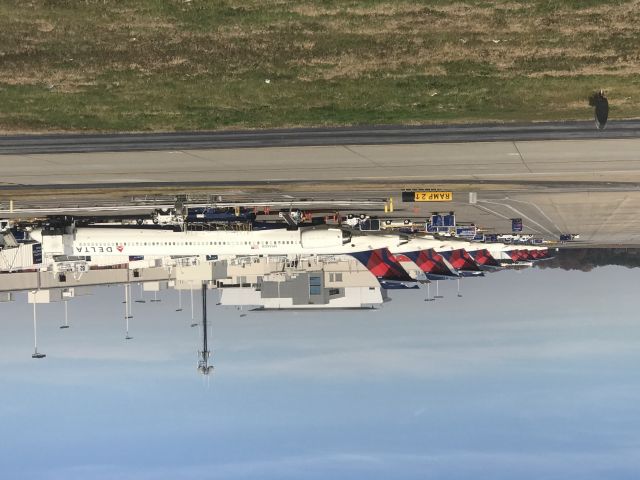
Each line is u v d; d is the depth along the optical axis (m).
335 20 43.22
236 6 43.88
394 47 42.75
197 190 46.38
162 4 44.34
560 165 45.66
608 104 39.66
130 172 45.47
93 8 44.69
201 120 43.84
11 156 44.38
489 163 44.78
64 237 39.53
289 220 40.50
